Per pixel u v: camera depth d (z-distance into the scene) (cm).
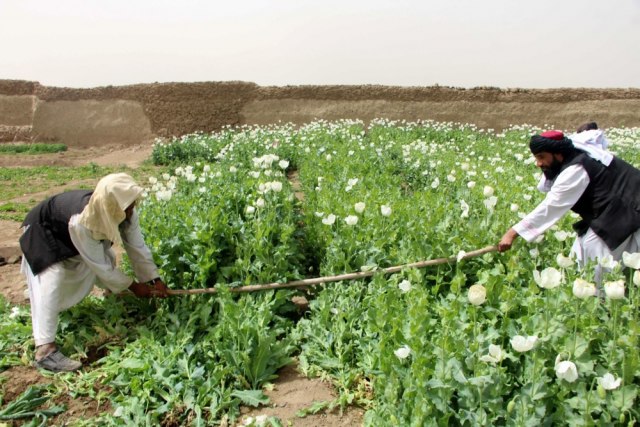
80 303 547
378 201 760
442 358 332
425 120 3266
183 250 578
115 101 3544
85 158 2692
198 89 3472
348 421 397
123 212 445
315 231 682
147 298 549
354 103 3441
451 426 326
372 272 511
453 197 945
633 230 454
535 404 307
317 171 1202
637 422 302
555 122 3216
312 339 490
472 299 322
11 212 1170
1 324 538
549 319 347
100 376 456
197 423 390
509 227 580
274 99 3481
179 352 458
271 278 546
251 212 621
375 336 453
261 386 441
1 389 445
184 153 2064
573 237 566
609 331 354
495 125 3272
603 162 464
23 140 3475
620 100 3197
